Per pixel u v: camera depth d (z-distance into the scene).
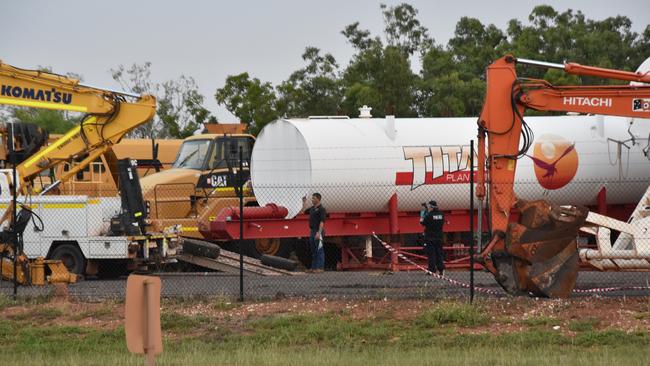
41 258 44.78
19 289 42.62
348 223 56.09
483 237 57.41
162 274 49.00
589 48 137.62
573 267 38.47
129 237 47.81
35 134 54.38
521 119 41.38
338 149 55.25
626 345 30.56
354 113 120.44
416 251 57.78
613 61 139.50
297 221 55.34
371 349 30.48
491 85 41.34
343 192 55.28
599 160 57.69
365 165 55.28
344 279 46.41
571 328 33.16
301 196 55.47
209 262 50.62
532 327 33.56
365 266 56.16
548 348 30.12
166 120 130.50
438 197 56.31
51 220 47.88
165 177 58.59
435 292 39.94
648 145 55.88
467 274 49.72
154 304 19.42
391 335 32.91
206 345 31.41
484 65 138.38
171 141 79.81
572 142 57.59
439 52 141.25
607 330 32.44
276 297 38.62
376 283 44.16
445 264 54.62
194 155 60.06
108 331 33.81
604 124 58.28
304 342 32.25
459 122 57.69
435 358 28.23
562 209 38.28
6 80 52.72
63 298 39.12
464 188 56.34
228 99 123.38
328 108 124.56
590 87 41.66
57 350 31.31
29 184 54.19
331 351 29.95
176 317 35.31
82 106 53.78
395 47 129.25
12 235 43.72
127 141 78.50
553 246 38.44
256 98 122.12
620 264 42.38
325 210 53.47
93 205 48.25
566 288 38.31
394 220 56.00
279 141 56.41
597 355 28.58
